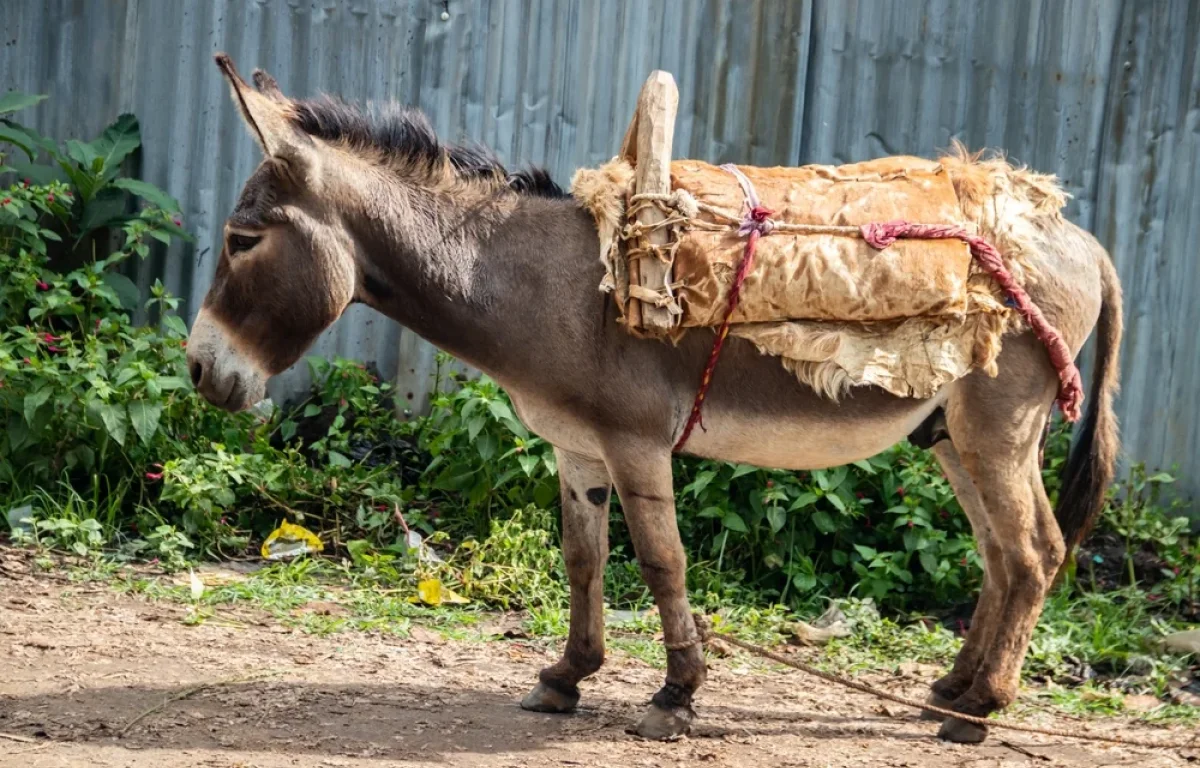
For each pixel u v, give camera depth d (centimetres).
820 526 591
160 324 688
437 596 551
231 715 404
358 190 399
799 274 387
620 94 691
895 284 388
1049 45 677
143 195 683
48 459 618
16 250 685
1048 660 511
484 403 601
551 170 695
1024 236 410
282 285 393
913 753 404
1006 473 411
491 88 694
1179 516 652
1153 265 674
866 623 548
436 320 404
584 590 423
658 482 397
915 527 592
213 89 701
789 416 407
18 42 711
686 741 404
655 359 396
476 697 439
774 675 490
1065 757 407
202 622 504
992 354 397
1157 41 668
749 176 410
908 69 685
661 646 510
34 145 707
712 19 685
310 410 673
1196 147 666
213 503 605
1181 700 481
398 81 697
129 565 571
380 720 408
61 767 353
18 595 518
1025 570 414
